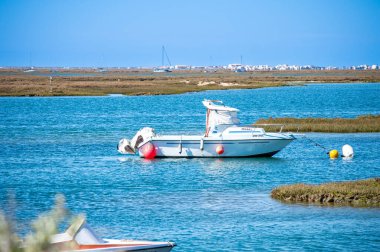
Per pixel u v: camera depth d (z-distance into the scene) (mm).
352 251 59156
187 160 110562
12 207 38875
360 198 76750
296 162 109250
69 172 100188
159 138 111312
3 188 87625
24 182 92188
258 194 82812
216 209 74562
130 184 90188
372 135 145875
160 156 112312
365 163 108875
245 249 59688
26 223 65875
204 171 100125
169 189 86750
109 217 71188
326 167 104938
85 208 75375
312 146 129125
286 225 67562
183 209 74812
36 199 80312
